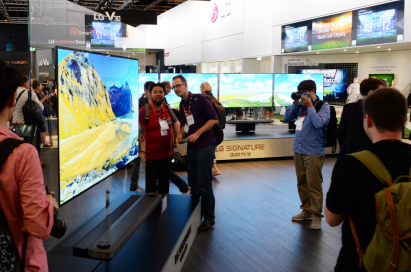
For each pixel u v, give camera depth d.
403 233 1.15
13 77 1.22
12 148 1.18
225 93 8.25
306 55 11.95
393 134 1.32
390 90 1.34
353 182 1.29
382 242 1.18
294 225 3.89
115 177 3.22
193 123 3.65
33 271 1.26
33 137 1.75
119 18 6.44
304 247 3.33
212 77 8.14
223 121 5.13
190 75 8.05
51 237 2.18
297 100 3.95
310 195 3.79
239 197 4.90
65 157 2.11
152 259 2.39
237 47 14.32
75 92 2.21
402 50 10.57
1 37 20.31
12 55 15.47
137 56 3.47
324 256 3.15
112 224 2.41
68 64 2.11
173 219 3.19
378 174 1.25
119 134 3.02
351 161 1.32
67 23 2.15
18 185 1.20
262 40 12.80
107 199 2.96
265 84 8.41
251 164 7.22
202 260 3.05
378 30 8.70
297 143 3.85
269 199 4.82
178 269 2.78
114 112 2.89
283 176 6.16
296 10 11.08
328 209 1.39
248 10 13.47
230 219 4.05
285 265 2.98
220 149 7.40
